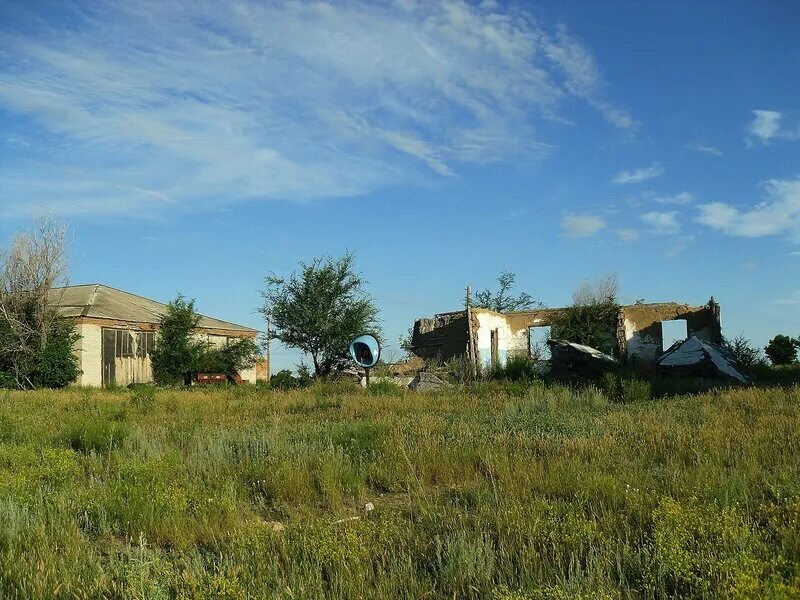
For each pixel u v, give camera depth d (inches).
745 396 656.4
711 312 1592.0
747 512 257.4
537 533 243.3
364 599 199.0
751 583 180.9
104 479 361.7
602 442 408.2
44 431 544.7
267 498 341.4
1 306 1392.7
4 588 208.5
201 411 730.2
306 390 1020.5
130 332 1642.5
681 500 275.7
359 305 1398.9
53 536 255.8
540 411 633.6
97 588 207.5
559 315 1673.2
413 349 1733.5
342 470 363.3
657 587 199.0
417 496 319.0
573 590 192.4
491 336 1644.9
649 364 1210.6
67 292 1793.8
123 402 852.6
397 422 530.0
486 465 371.9
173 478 351.3
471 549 221.6
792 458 351.6
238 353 1736.0
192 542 263.9
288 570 221.8
